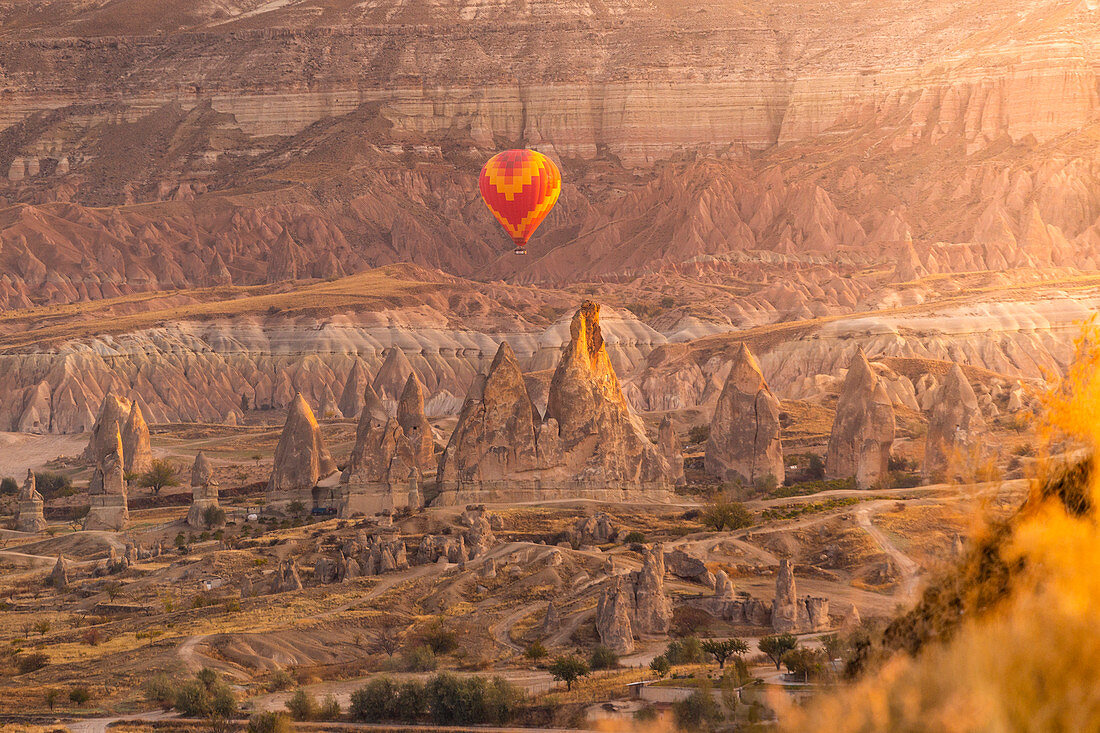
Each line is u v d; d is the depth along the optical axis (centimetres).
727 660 12525
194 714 13900
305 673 15725
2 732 13225
